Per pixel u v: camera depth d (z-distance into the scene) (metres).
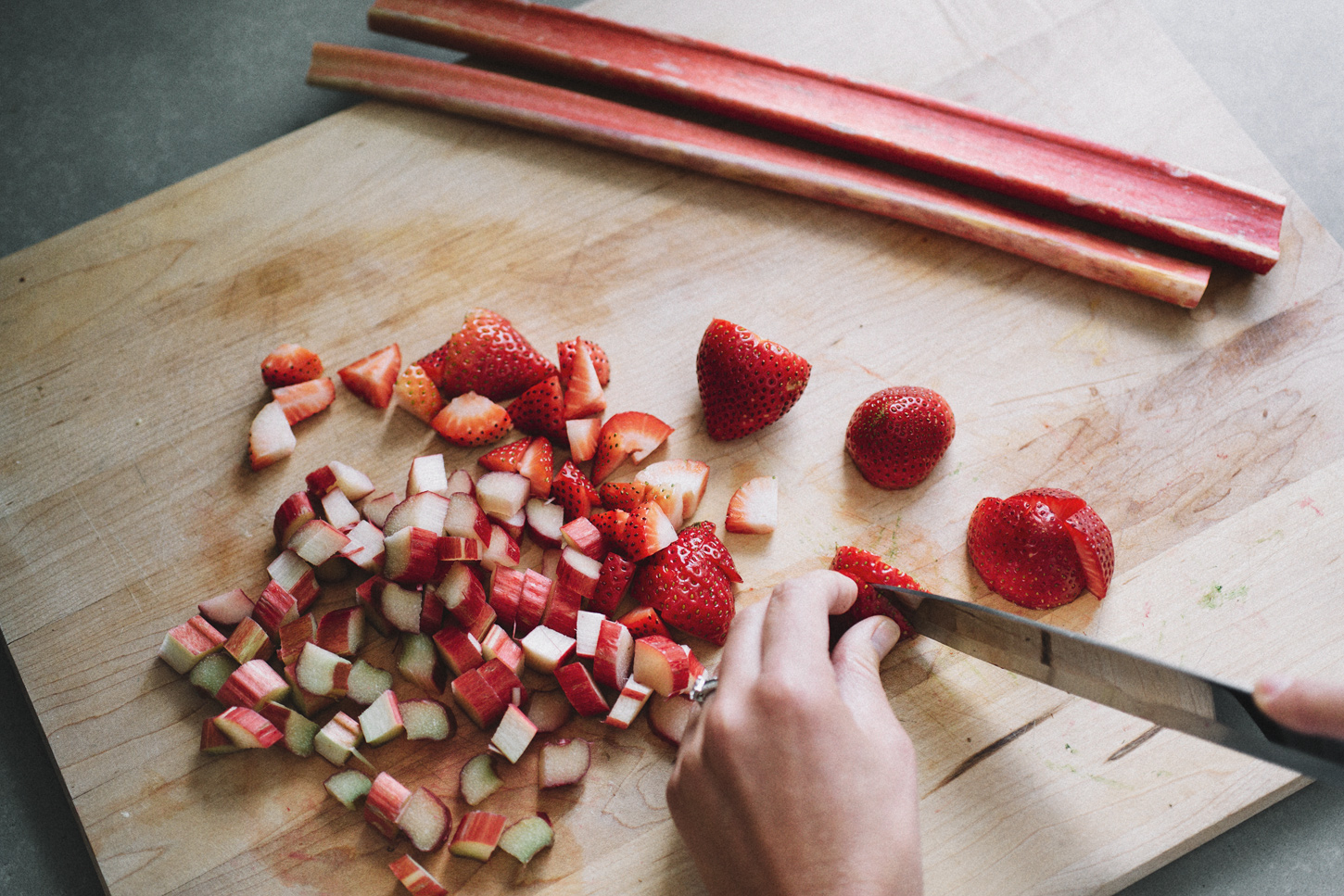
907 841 1.24
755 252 1.81
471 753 1.54
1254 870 1.64
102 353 1.76
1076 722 1.52
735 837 1.26
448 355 1.68
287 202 1.83
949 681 1.55
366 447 1.71
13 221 2.09
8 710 1.75
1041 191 1.76
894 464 1.61
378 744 1.55
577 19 1.91
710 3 1.96
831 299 1.78
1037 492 1.61
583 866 1.48
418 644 1.58
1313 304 1.72
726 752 1.26
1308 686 1.13
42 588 1.64
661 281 1.79
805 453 1.69
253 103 2.15
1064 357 1.73
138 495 1.69
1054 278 1.77
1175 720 1.33
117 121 2.14
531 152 1.88
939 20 1.93
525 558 1.67
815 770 1.23
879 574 1.56
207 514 1.68
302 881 1.49
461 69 1.90
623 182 1.85
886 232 1.81
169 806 1.52
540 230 1.82
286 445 1.69
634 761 1.52
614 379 1.74
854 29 1.94
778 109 1.83
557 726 1.55
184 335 1.77
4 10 2.21
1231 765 1.48
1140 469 1.66
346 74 1.92
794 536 1.65
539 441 1.68
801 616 1.34
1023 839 1.46
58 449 1.71
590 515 1.64
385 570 1.60
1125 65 1.88
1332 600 1.57
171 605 1.63
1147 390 1.70
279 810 1.52
